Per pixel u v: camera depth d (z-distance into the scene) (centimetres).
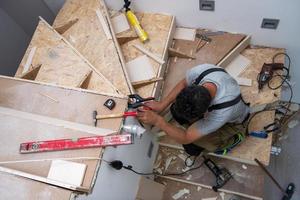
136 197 275
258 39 295
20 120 201
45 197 168
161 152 321
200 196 303
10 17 335
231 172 302
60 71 256
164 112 261
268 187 329
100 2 299
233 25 288
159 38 286
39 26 284
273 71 292
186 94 185
